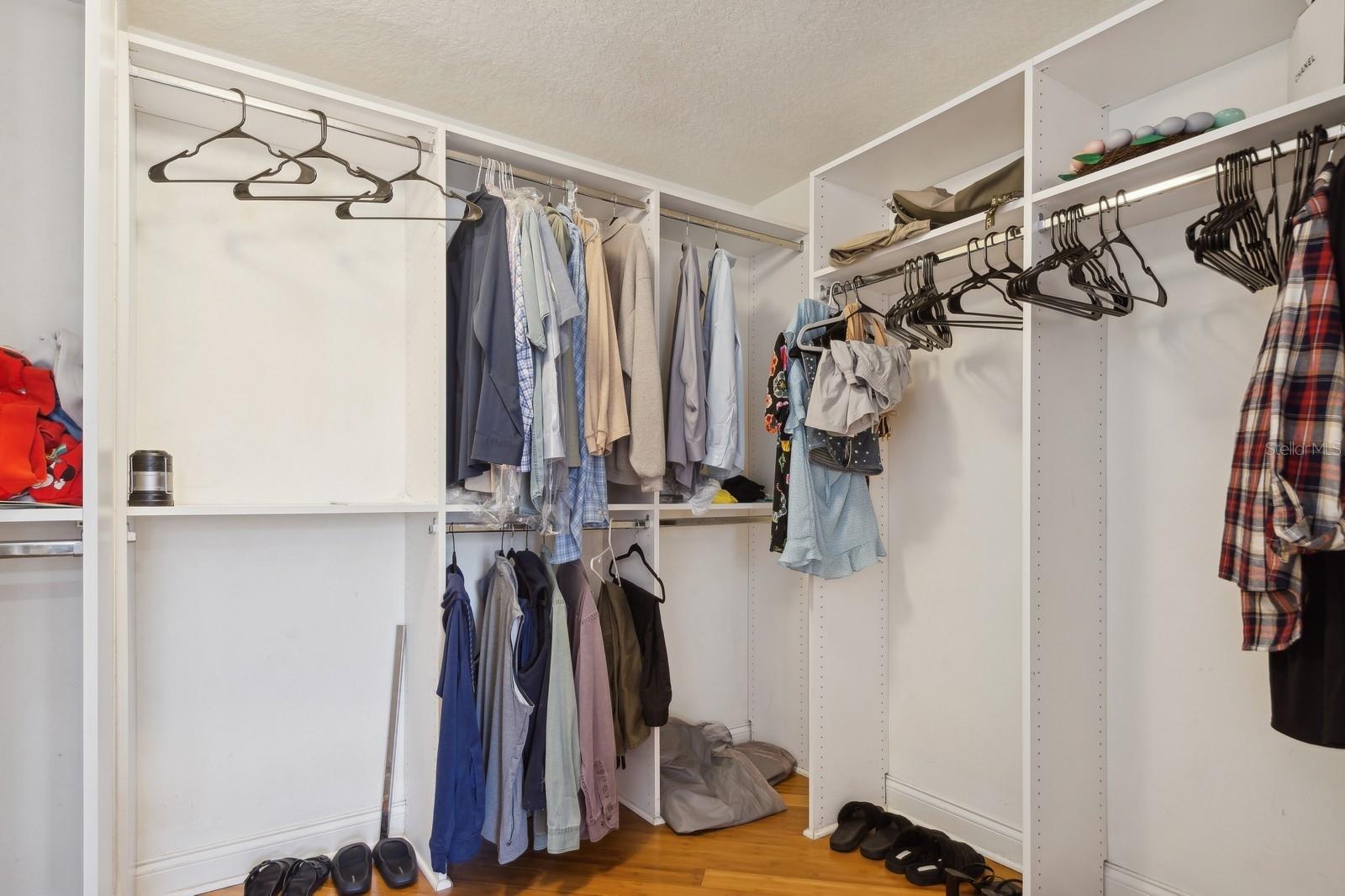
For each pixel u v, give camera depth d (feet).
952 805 7.53
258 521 6.84
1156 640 5.91
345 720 7.21
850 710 7.86
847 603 7.89
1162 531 5.91
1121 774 6.09
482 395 6.09
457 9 6.32
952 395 7.75
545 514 6.54
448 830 6.07
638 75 7.43
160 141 6.41
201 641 6.52
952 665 7.61
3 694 5.19
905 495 8.20
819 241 7.82
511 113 8.22
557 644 6.51
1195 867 5.63
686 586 9.68
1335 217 3.86
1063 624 5.82
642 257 7.44
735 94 7.79
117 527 5.37
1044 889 5.57
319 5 6.26
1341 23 4.16
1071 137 5.98
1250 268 4.68
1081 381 6.08
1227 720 5.49
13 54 5.16
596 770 6.82
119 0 5.36
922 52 6.98
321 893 6.37
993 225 6.16
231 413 6.72
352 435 7.35
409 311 7.54
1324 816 5.01
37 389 4.80
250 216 6.87
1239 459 4.25
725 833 7.57
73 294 5.25
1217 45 5.38
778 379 7.20
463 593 6.39
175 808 6.33
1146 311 6.08
